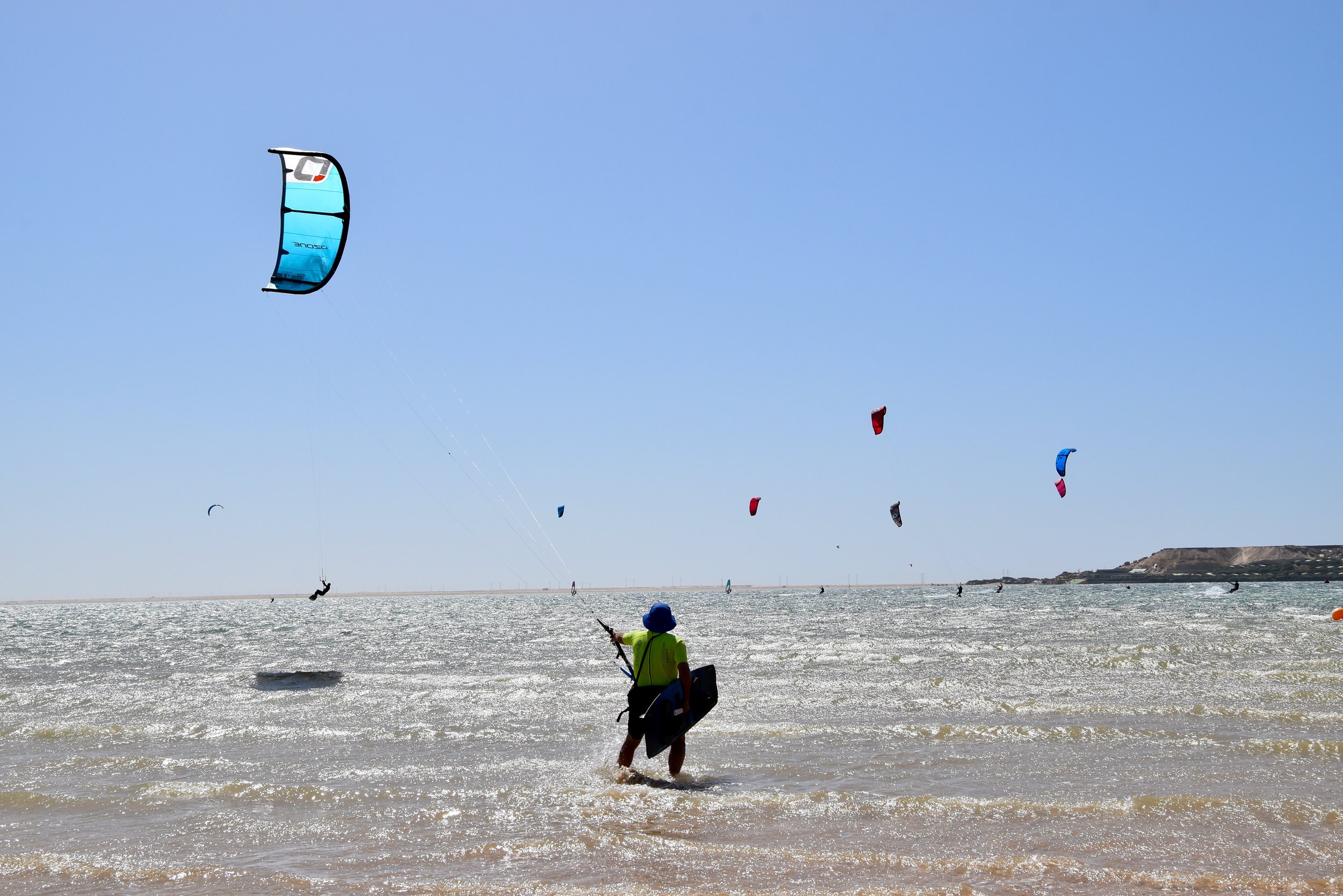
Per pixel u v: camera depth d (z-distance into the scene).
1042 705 12.04
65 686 17.81
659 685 8.19
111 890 5.40
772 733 10.30
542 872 5.56
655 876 5.44
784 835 6.29
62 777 8.62
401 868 5.70
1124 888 5.13
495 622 56.50
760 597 136.25
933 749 9.24
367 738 10.58
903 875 5.41
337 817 6.99
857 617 50.12
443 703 13.60
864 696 13.38
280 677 18.83
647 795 7.48
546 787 7.85
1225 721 10.63
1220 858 5.66
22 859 6.00
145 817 7.10
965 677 15.95
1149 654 20.16
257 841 6.40
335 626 53.59
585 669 19.42
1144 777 7.86
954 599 89.06
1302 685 13.88
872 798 7.20
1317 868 5.43
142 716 12.75
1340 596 73.75
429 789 7.85
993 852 5.84
